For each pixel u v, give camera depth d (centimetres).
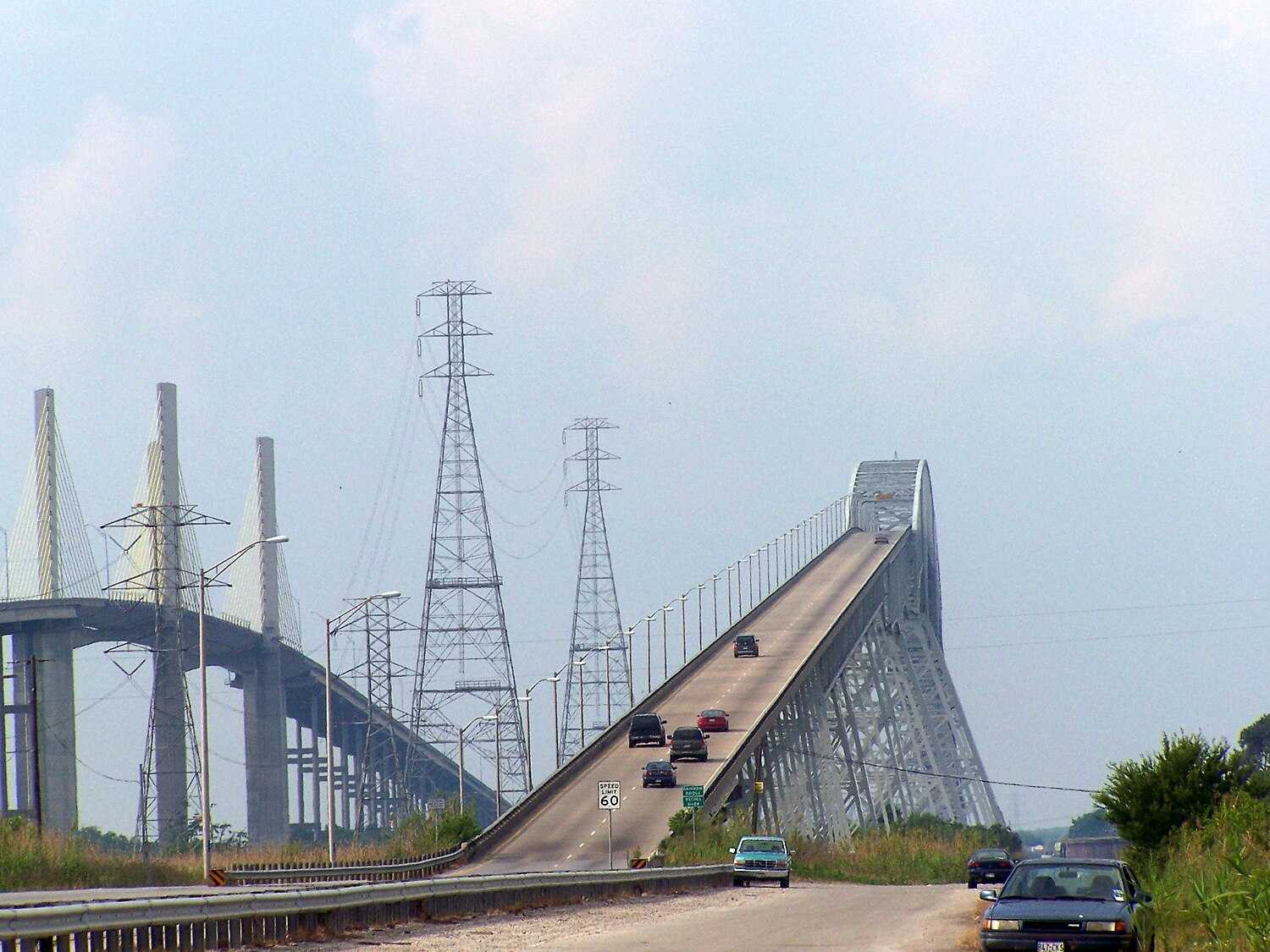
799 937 8344
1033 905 5872
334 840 17725
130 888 14012
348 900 8700
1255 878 6681
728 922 9931
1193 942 6675
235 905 7544
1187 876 8350
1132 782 12144
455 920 9988
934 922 9775
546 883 12056
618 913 11075
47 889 14612
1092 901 5906
